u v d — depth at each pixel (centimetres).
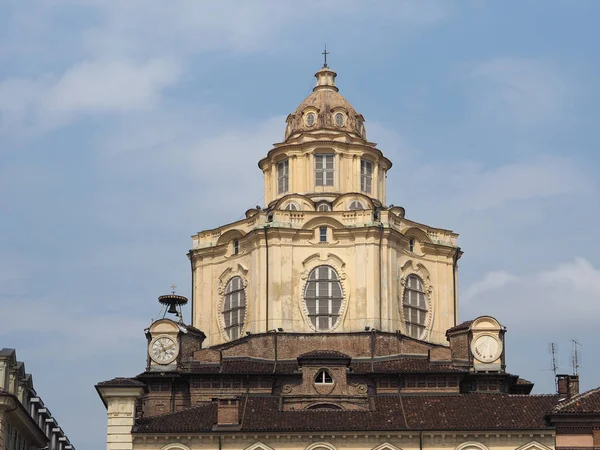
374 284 11350
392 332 11281
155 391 10794
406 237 11800
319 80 12838
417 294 11806
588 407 9775
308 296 11412
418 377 10644
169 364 10856
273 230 11450
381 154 12450
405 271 11731
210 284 11981
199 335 11200
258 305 11381
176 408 10756
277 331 11212
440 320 11881
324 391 10331
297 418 9900
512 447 9712
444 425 9756
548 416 9769
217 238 12044
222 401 9831
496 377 10762
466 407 10088
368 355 11112
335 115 12531
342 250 11512
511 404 10169
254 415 9969
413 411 10006
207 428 9731
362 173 12319
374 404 10156
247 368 10888
